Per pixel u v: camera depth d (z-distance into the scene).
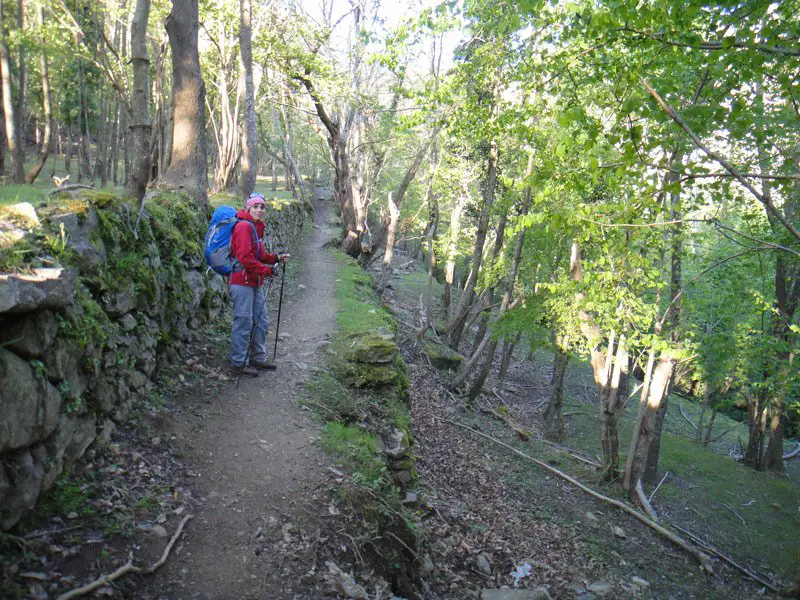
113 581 3.63
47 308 3.94
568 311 13.17
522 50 9.07
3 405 3.43
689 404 29.16
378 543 5.32
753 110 6.62
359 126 23.08
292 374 7.85
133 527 4.18
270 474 5.47
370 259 23.42
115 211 5.80
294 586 4.23
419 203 34.84
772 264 18.14
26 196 5.57
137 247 6.24
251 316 7.39
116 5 18.83
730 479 17.31
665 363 11.84
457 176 23.28
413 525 6.14
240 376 7.34
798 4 5.64
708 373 16.86
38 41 18.70
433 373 16.61
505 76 10.56
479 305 21.41
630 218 6.50
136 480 4.68
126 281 5.61
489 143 16.17
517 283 17.83
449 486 9.59
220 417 6.23
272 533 4.70
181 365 6.95
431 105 10.93
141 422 5.41
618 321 11.50
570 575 8.09
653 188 5.89
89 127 27.19
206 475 5.18
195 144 10.63
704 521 13.98
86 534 3.91
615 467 12.70
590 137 5.78
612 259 10.23
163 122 17.19
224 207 7.51
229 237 7.32
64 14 17.33
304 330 10.25
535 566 7.83
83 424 4.50
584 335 13.66
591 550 9.44
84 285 4.83
